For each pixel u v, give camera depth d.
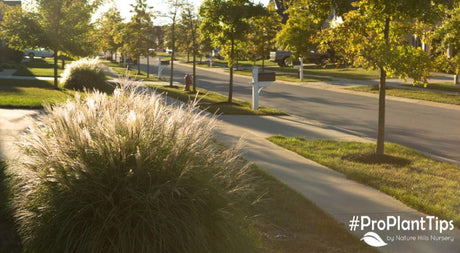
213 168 4.93
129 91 5.76
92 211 4.36
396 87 29.56
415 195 7.55
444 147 12.60
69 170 4.48
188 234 4.26
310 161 9.84
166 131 4.83
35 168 4.66
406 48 9.64
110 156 4.43
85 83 23.00
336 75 41.00
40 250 4.35
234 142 11.16
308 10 11.33
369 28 10.38
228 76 42.62
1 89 19.91
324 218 6.30
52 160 4.51
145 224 4.31
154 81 34.53
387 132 14.79
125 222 4.26
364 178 8.35
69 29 21.62
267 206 6.45
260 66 56.62
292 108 20.36
